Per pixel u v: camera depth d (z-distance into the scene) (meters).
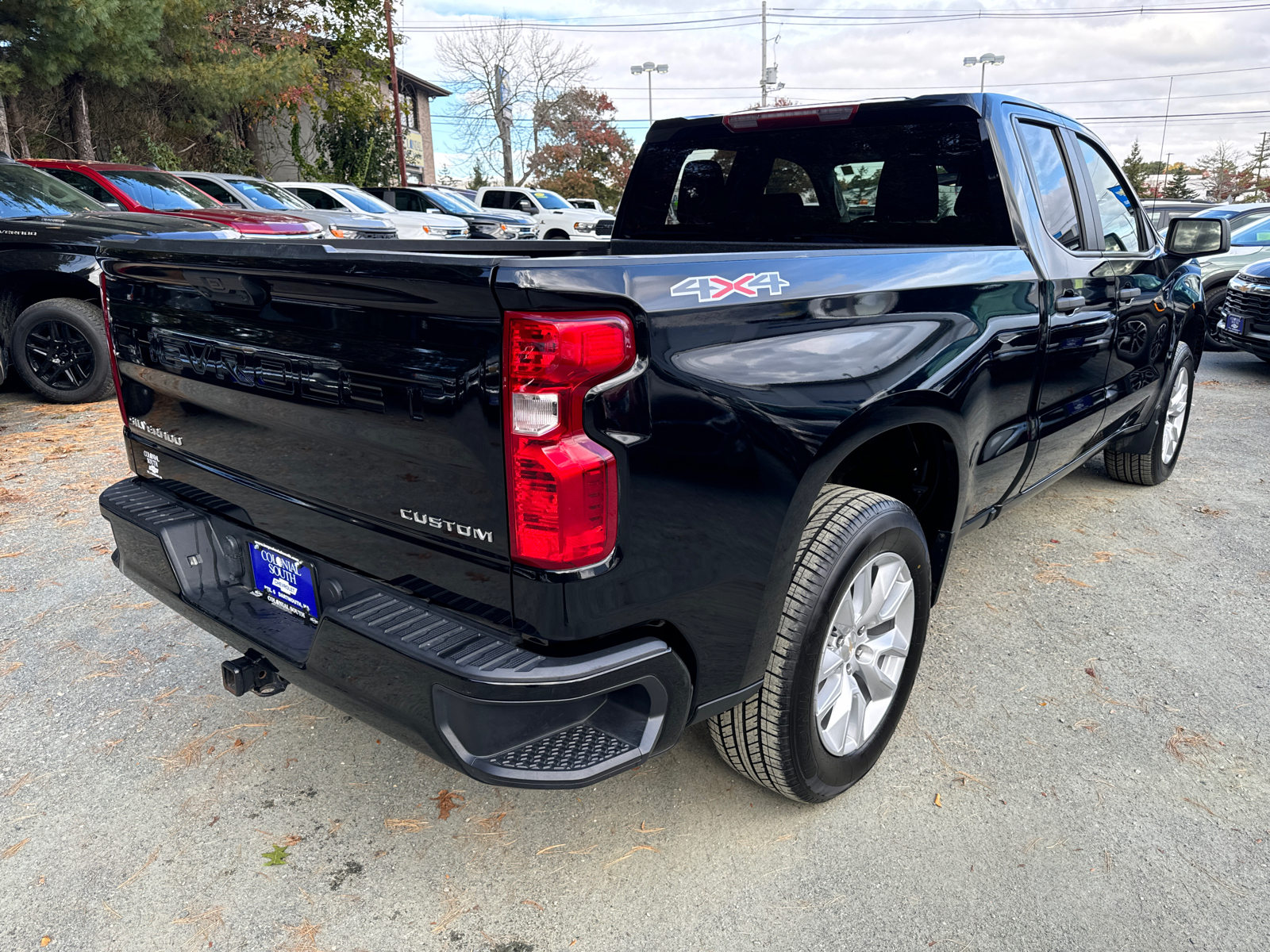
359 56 26.50
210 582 2.34
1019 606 3.52
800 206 3.42
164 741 2.59
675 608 1.70
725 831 2.23
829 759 2.21
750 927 1.93
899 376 2.10
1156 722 2.71
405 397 1.63
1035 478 3.33
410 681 1.64
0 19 14.88
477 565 1.64
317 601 2.04
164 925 1.93
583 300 1.46
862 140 3.12
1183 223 4.01
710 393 1.67
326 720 2.71
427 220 15.19
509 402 1.49
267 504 2.08
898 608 2.36
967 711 2.77
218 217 7.79
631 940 1.90
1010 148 2.90
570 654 1.61
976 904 1.99
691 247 3.47
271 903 2.00
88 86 19.62
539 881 2.06
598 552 1.56
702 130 3.53
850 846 2.18
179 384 2.21
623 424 1.54
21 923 1.93
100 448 5.55
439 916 1.96
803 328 1.90
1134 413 4.29
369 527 1.83
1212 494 4.95
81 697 2.81
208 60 20.27
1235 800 2.36
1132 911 1.97
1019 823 2.26
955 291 2.40
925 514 2.69
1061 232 3.16
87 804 2.32
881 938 1.90
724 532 1.73
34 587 3.59
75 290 6.60
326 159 28.61
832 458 1.93
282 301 1.80
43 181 7.41
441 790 2.39
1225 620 3.40
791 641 1.98
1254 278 8.34
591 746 1.70
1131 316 3.75
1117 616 3.44
